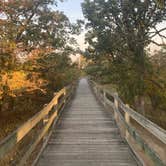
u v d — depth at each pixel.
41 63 20.08
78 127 11.61
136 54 25.16
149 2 24.45
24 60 16.73
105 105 17.41
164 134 3.74
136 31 25.70
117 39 26.27
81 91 37.59
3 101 17.86
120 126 10.35
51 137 9.83
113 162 7.23
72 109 17.42
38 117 6.74
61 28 22.62
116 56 27.70
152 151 4.37
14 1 16.52
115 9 25.69
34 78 17.86
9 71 15.26
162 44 25.23
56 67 24.00
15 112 21.30
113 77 27.50
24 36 19.23
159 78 25.08
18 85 15.37
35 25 20.23
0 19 15.45
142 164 6.35
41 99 24.86
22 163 5.18
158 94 24.77
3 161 9.09
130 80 24.72
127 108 8.06
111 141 9.36
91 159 7.47
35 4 19.94
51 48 19.44
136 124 19.09
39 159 7.36
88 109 17.41
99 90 22.95
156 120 26.06
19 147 10.91
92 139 9.62
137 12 25.17
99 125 12.05
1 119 20.05
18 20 18.38
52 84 25.23
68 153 7.99
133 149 7.61
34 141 6.61
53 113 10.99
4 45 15.10
